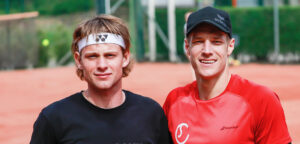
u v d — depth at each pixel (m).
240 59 27.69
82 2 31.70
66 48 30.30
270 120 3.53
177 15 28.09
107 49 3.31
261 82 17.62
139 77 20.33
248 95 3.61
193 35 3.62
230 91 3.68
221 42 3.60
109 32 3.33
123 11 27.86
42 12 31.70
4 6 35.19
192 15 3.67
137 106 3.49
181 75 20.84
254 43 27.23
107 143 3.30
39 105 13.55
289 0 34.47
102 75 3.31
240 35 27.17
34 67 29.34
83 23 3.41
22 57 29.16
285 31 26.66
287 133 3.59
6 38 28.86
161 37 28.53
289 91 14.69
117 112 3.39
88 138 3.27
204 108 3.69
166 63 27.88
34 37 29.56
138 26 28.16
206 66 3.61
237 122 3.55
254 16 27.05
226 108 3.62
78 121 3.30
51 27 30.50
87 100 3.39
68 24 31.05
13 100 14.80
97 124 3.32
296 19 26.48
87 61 3.36
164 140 3.67
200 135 3.63
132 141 3.36
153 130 3.50
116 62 3.36
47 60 29.69
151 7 27.88
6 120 11.06
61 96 15.45
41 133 3.30
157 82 18.14
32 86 18.83
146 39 29.28
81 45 3.39
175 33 28.39
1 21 28.78
